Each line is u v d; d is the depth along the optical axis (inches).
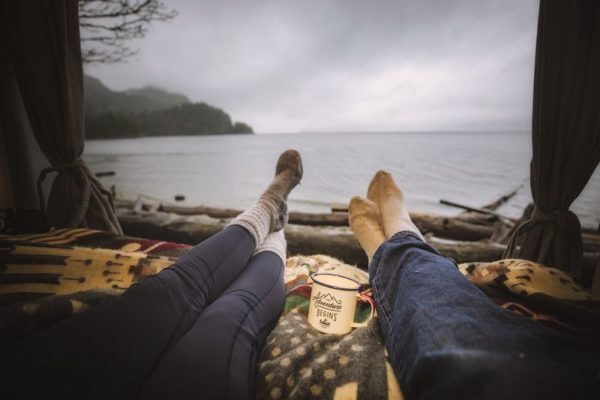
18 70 62.0
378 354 28.0
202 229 87.2
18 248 38.0
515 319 22.2
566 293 36.0
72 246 42.1
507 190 333.4
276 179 60.7
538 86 53.2
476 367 17.5
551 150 54.0
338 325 32.5
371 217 56.9
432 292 25.9
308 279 48.2
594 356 19.9
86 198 67.4
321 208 237.9
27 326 26.6
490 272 41.9
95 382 18.7
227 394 20.2
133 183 389.7
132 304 24.7
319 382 25.2
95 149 1652.3
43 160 79.1
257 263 39.6
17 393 16.3
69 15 62.9
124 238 50.7
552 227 56.0
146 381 21.1
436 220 110.7
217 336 24.5
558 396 15.6
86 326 21.6
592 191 156.9
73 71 65.4
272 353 29.7
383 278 34.2
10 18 59.7
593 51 48.9
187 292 29.3
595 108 50.1
